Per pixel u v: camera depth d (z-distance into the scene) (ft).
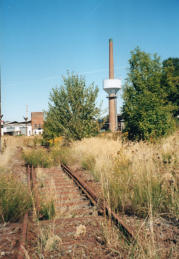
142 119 49.08
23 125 245.24
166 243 12.00
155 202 16.74
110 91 199.93
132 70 55.11
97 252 11.50
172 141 37.70
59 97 66.74
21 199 17.79
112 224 13.89
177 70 161.68
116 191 18.65
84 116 66.74
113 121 196.03
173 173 20.43
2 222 15.93
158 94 53.83
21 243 11.50
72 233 13.50
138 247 11.21
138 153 26.17
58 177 29.78
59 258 11.02
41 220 15.94
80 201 19.70
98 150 40.22
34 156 41.06
